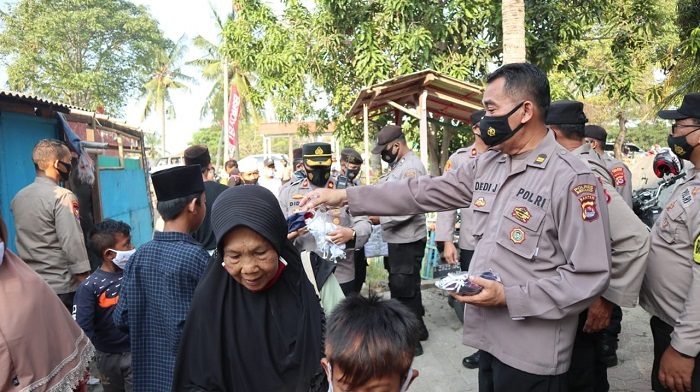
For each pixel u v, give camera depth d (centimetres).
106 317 330
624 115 2273
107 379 344
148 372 238
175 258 234
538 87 217
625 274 251
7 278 207
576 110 296
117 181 924
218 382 188
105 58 2839
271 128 3017
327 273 210
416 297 489
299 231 275
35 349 204
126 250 343
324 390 186
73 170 638
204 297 192
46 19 2547
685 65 930
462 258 458
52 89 2583
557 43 1002
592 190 207
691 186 252
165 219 250
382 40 1020
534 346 213
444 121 1109
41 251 413
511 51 651
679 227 251
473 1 967
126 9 2944
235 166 1073
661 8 1277
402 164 496
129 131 1080
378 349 147
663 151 346
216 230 179
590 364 276
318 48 1066
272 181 1244
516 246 215
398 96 808
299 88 1112
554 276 210
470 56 1011
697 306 229
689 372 232
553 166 216
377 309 158
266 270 181
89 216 703
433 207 262
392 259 483
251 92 1216
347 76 1123
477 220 237
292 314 192
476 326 232
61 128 613
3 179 504
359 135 1223
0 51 2556
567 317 217
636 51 1069
